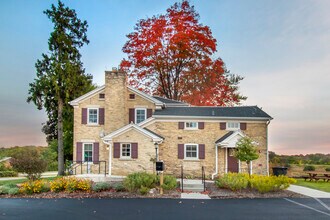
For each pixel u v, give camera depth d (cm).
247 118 2925
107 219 1321
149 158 2709
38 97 3262
